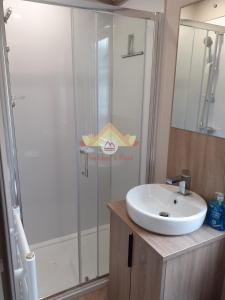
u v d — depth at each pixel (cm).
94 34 209
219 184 132
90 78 219
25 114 205
